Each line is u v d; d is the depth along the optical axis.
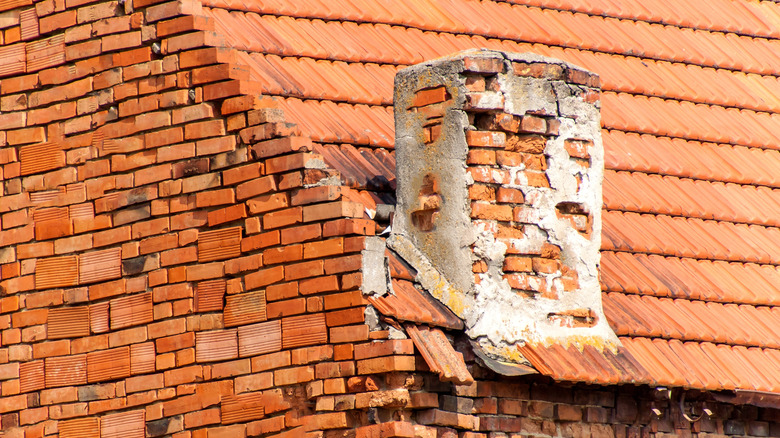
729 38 50.03
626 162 41.81
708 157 44.00
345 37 41.12
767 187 44.16
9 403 35.53
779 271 40.78
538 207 33.09
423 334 30.73
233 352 32.16
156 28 34.69
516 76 33.03
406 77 33.38
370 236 31.09
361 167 36.16
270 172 32.28
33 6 37.12
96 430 34.12
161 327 33.50
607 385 33.53
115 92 35.28
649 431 35.25
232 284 32.50
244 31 39.00
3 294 36.25
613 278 36.75
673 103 45.66
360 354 30.20
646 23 48.78
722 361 35.84
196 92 33.84
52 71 36.59
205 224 33.25
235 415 31.86
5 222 36.59
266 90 37.09
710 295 38.06
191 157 33.75
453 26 43.88
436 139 32.66
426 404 30.44
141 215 34.38
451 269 32.19
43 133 36.56
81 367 34.69
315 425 30.55
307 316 31.14
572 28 46.56
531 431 32.88
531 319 32.53
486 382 32.03
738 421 37.12
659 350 35.00
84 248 35.25
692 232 40.44
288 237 31.72
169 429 32.88
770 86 48.59
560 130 33.69
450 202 32.28
